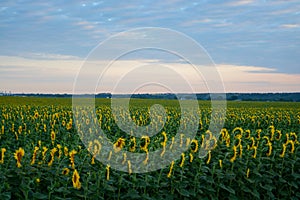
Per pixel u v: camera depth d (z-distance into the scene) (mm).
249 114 26438
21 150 7699
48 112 23141
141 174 8688
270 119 23109
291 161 10289
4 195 7008
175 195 8664
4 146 11742
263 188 9844
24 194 7316
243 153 10203
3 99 50125
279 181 10078
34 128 15953
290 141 10578
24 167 7926
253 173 9867
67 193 7508
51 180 7906
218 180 9188
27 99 52188
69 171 8383
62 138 14211
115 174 8398
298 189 10281
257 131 13422
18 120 17906
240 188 9555
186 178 9172
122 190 8539
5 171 7695
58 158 8820
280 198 10102
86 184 7613
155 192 8484
